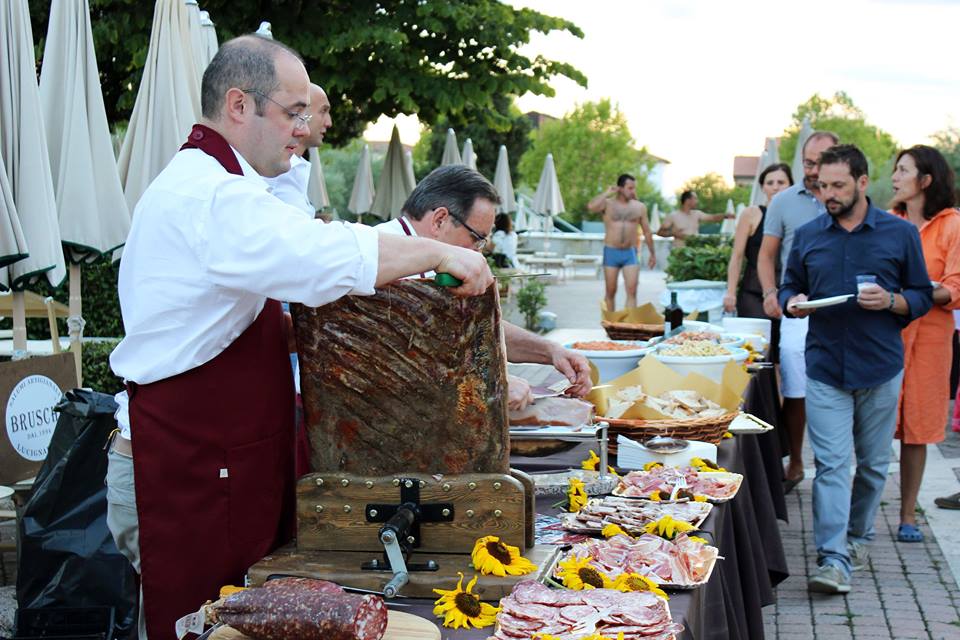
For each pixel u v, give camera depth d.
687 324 5.37
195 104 4.70
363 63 10.05
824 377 4.20
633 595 1.71
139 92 4.63
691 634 1.74
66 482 3.06
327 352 1.88
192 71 4.69
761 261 5.67
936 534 5.26
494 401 1.86
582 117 49.56
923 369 4.88
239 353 2.02
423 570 1.81
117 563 3.05
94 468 3.09
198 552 2.04
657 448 2.86
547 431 2.55
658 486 2.53
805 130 8.71
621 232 12.98
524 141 25.27
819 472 4.31
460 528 1.87
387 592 1.73
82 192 4.27
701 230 37.44
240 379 2.02
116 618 3.05
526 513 1.91
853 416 4.40
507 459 1.91
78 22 4.36
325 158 25.41
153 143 4.58
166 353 1.96
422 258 1.78
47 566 3.06
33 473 3.81
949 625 4.08
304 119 2.02
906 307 4.05
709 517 2.36
